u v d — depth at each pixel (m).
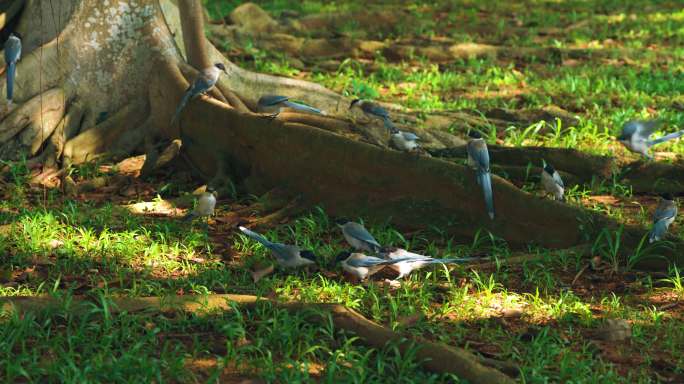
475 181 13.38
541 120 19.22
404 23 29.81
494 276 11.99
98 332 9.68
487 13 33.03
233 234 13.73
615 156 16.39
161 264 12.23
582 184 15.51
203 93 16.42
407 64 25.64
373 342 9.48
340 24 29.53
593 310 11.00
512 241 13.21
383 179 14.05
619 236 12.47
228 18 28.00
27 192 15.55
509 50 26.48
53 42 17.34
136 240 12.95
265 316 10.02
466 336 10.13
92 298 10.55
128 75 17.52
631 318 10.72
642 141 13.11
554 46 27.08
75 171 16.41
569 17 32.06
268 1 33.66
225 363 9.02
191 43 17.58
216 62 17.89
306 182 14.72
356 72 24.59
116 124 17.25
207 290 10.95
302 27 29.05
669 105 21.03
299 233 13.57
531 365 9.37
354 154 14.23
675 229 13.59
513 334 10.20
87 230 13.35
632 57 26.53
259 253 12.69
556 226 12.88
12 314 9.73
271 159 15.19
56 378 8.69
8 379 8.48
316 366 9.23
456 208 13.58
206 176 16.23
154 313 10.14
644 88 22.47
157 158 16.39
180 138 16.84
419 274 12.15
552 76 24.31
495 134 18.20
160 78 17.34
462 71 25.30
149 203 14.80
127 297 10.78
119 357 9.23
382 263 11.36
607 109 20.83
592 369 9.41
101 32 17.47
